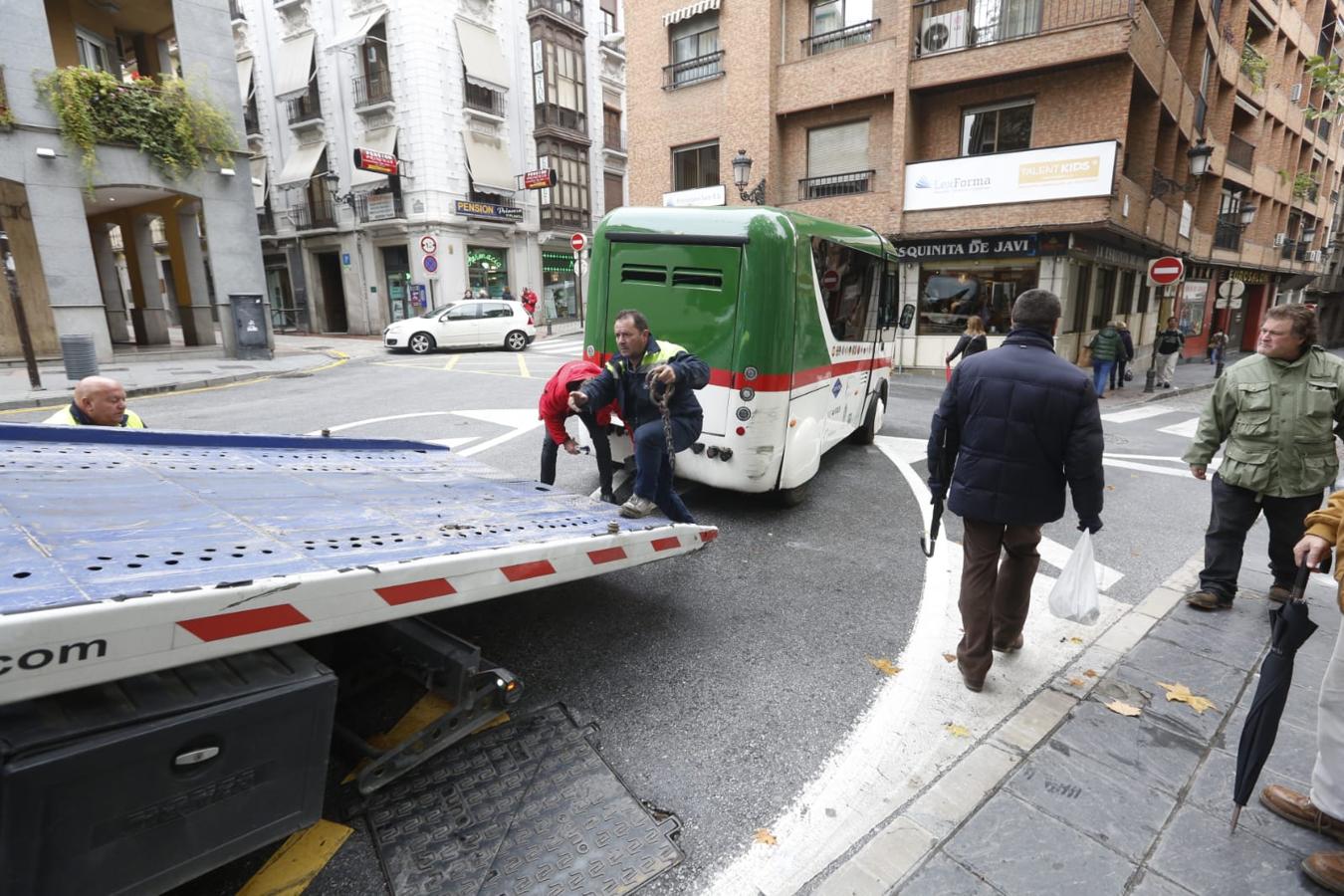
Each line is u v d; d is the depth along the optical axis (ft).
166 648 5.08
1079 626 12.92
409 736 7.79
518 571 8.34
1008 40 50.26
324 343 79.41
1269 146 100.07
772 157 61.21
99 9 60.34
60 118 47.34
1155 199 60.64
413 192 87.86
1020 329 10.45
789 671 11.21
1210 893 6.88
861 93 56.39
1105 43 47.11
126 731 4.99
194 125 53.21
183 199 58.95
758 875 7.17
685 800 8.23
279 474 10.94
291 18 94.07
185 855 5.44
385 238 92.02
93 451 10.57
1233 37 79.36
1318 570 7.53
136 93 50.31
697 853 7.45
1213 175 82.58
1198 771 8.71
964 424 10.58
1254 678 10.91
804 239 17.84
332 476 11.48
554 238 103.65
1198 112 71.92
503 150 95.55
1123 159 50.16
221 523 7.46
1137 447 30.91
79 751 4.73
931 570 15.53
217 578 5.58
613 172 114.01
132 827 5.12
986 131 55.36
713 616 13.12
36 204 47.24
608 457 17.47
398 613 6.82
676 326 17.99
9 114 45.21
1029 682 10.97
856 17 56.95
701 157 66.59
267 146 100.94
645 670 11.13
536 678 10.82
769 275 16.94
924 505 20.47
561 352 66.90
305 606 5.93
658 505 14.66
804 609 13.50
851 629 12.70
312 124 94.68
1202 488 23.66
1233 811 8.00
